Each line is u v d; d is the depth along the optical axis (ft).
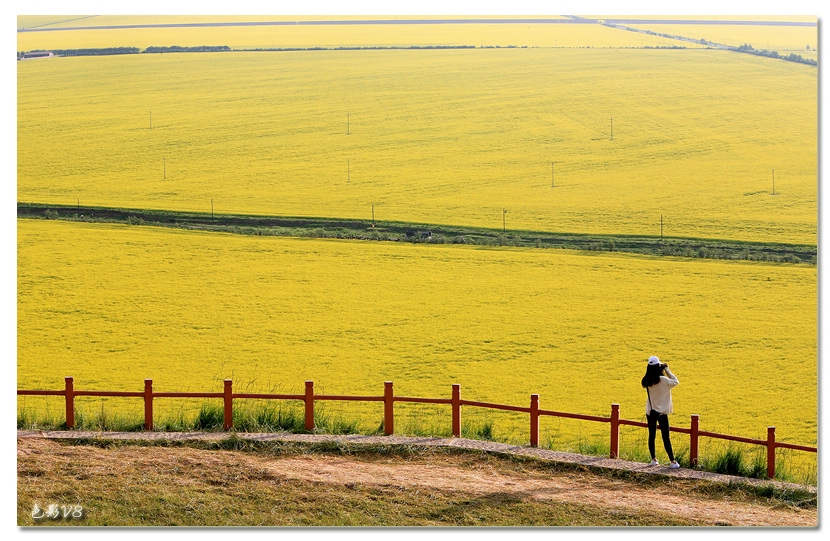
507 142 403.34
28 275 197.26
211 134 423.23
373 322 159.74
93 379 117.50
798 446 42.75
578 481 41.27
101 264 209.46
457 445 44.47
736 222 264.93
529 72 550.77
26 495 37.81
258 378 119.44
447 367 128.16
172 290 187.42
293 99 498.69
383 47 634.43
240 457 42.80
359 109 474.49
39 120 447.83
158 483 39.45
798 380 123.75
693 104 465.47
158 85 534.78
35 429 46.39
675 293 184.14
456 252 221.25
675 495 40.11
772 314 167.53
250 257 217.36
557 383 119.24
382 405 101.14
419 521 36.29
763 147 384.47
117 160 370.12
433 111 467.11
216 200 297.33
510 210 280.31
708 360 136.05
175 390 110.32
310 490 39.14
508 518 36.76
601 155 376.48
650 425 43.45
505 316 164.45
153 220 263.29
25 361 128.98
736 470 43.24
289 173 347.56
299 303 175.73
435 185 322.34
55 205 281.13
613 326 157.69
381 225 257.34
